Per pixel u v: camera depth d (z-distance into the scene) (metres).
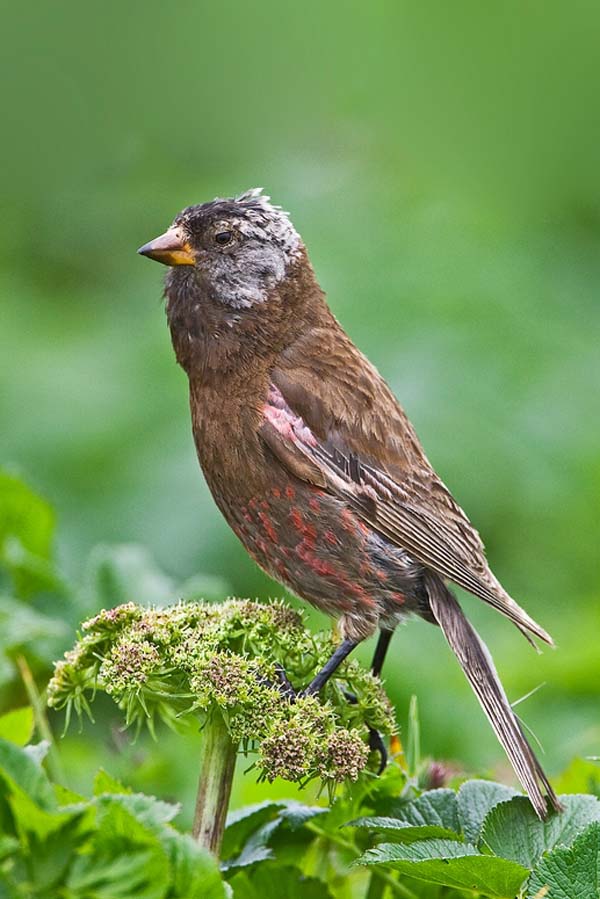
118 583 9.90
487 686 7.84
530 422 14.21
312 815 6.64
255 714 6.02
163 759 8.88
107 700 9.95
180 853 5.10
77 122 18.55
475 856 5.71
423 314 15.12
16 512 10.30
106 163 18.64
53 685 6.31
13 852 5.07
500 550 13.69
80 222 18.41
